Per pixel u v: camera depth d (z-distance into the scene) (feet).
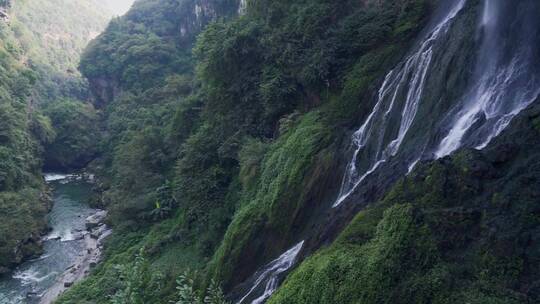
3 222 99.40
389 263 23.20
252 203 50.31
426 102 37.14
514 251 20.99
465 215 23.24
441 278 21.47
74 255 96.73
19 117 145.18
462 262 22.06
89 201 133.59
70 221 118.62
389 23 52.95
